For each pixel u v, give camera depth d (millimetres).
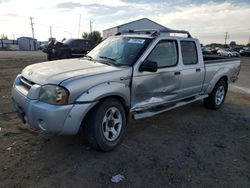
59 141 4059
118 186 3004
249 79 13312
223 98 6621
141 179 3168
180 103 5277
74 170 3275
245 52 46031
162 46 4598
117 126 3934
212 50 41750
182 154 3887
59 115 3215
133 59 4148
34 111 3322
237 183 3193
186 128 5016
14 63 16672
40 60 19953
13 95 3910
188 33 5488
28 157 3539
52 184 2973
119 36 5004
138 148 4004
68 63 4219
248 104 7258
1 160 3428
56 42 18469
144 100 4383
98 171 3283
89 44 19219
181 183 3131
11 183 2953
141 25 43031
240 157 3908
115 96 3830
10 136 4172
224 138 4625
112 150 3867
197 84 5586
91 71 3652
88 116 3580
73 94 3275
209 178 3271
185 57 5168
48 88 3285
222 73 6230
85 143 4008
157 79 4484
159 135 4574
